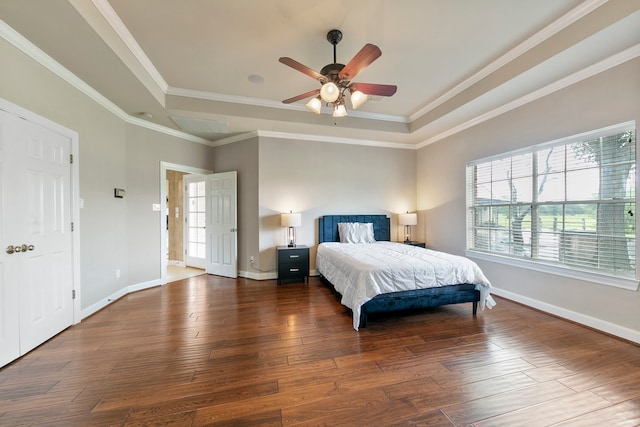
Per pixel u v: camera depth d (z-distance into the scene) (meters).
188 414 1.49
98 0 2.00
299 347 2.24
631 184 2.36
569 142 2.79
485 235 3.88
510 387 1.74
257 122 3.99
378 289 2.58
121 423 1.43
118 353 2.14
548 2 2.06
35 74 2.25
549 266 2.95
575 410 1.54
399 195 5.26
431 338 2.41
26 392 1.67
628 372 1.89
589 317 2.62
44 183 2.34
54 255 2.45
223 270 4.80
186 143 4.58
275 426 1.42
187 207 5.76
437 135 4.66
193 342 2.33
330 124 4.18
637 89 2.25
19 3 1.74
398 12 2.15
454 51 2.69
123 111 3.58
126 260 3.73
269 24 2.28
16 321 2.05
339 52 2.69
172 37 2.45
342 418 1.47
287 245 4.62
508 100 3.28
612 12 1.95
